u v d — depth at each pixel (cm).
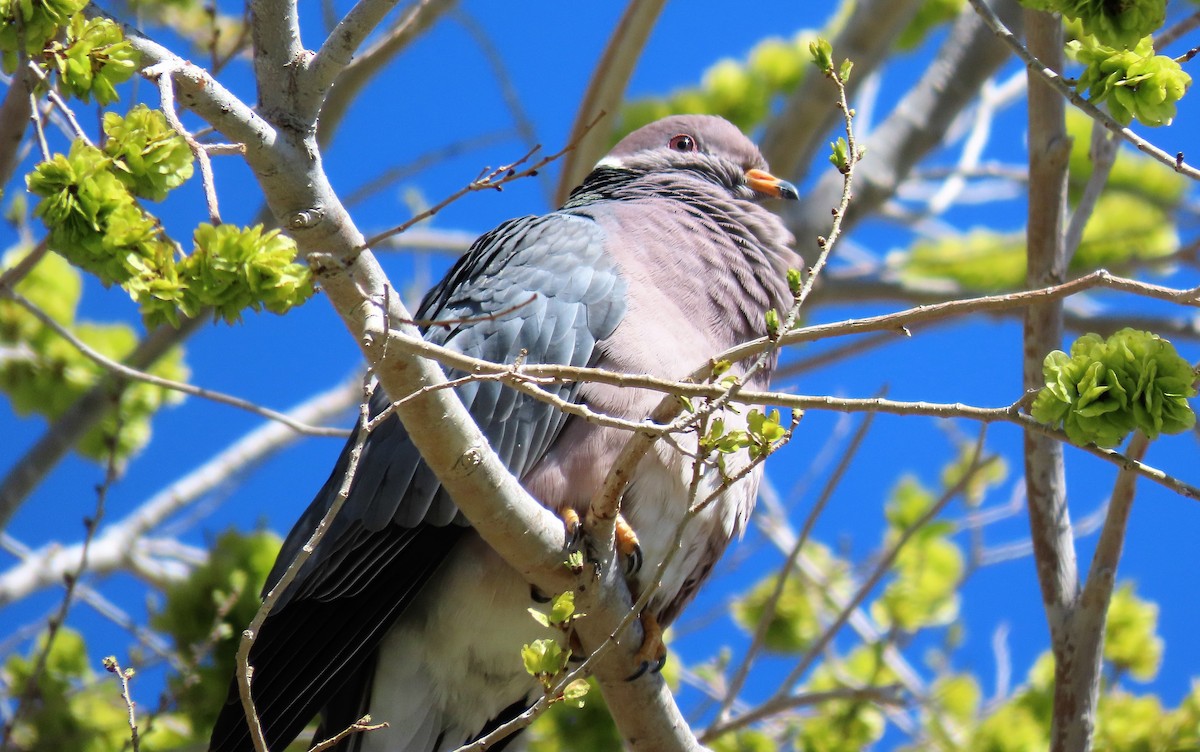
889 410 629
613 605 827
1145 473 625
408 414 730
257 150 683
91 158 597
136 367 1387
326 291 688
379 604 913
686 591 1012
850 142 700
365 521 916
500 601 923
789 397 629
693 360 945
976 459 1038
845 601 1500
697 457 662
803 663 1097
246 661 677
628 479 757
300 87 698
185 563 1577
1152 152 660
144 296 596
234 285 600
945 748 1373
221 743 900
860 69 1611
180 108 723
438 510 908
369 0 691
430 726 970
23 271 818
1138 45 699
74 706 1284
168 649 1266
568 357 926
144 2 1452
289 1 697
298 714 901
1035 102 1005
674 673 1425
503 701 991
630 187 1116
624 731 898
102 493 1064
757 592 1484
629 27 1321
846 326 643
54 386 1505
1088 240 1748
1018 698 1397
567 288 952
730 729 1087
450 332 950
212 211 597
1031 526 983
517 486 774
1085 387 623
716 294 980
